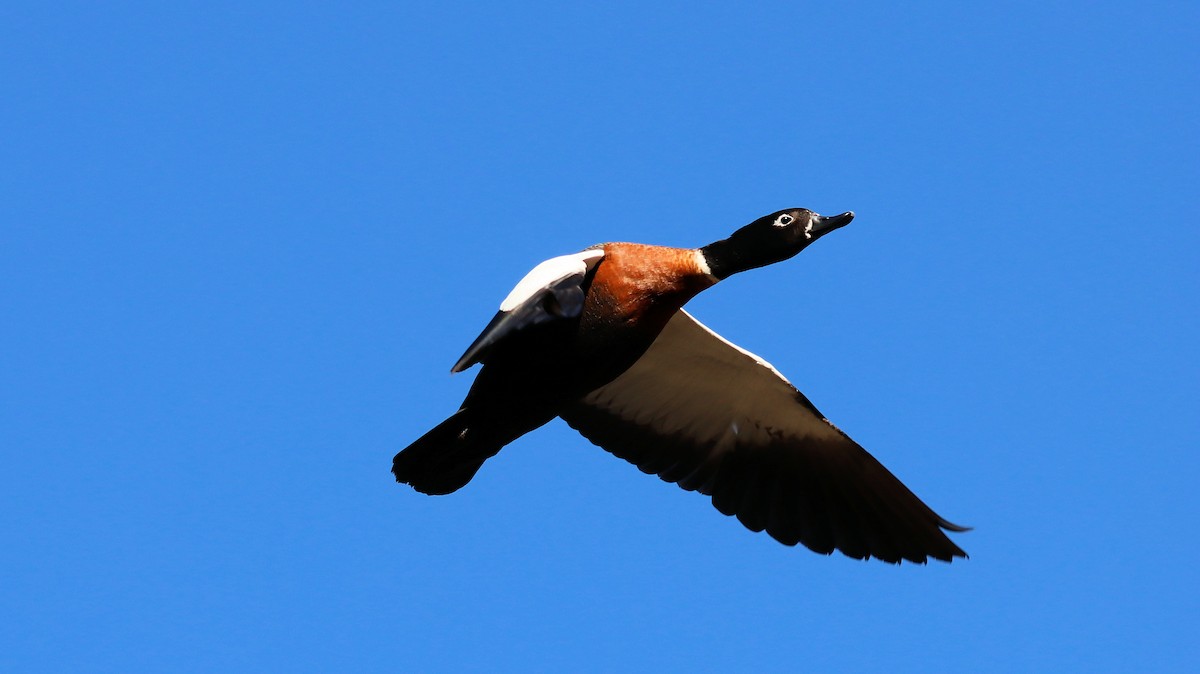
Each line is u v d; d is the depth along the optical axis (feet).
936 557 45.52
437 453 40.19
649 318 39.63
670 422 46.96
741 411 46.50
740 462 46.98
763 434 46.88
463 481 41.24
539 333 38.88
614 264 39.37
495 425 39.96
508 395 39.45
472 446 40.29
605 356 39.47
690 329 44.04
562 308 35.73
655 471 46.88
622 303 39.19
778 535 46.29
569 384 39.63
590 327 39.14
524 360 39.11
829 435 46.29
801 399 45.68
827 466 46.65
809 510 46.55
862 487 46.37
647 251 39.65
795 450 46.91
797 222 39.96
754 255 39.93
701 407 46.57
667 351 45.01
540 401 39.78
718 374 45.50
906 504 45.73
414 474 40.55
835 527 46.32
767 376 45.11
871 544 46.01
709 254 40.09
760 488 46.80
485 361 39.24
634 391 46.50
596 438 47.06
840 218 39.96
